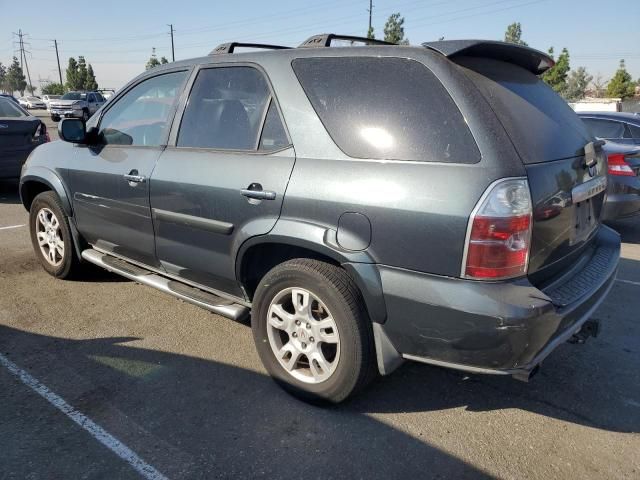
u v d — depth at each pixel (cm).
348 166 270
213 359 353
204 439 272
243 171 309
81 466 251
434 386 327
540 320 236
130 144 398
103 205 409
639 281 523
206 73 353
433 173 247
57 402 301
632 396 321
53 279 492
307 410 299
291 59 309
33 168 476
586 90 7631
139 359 351
